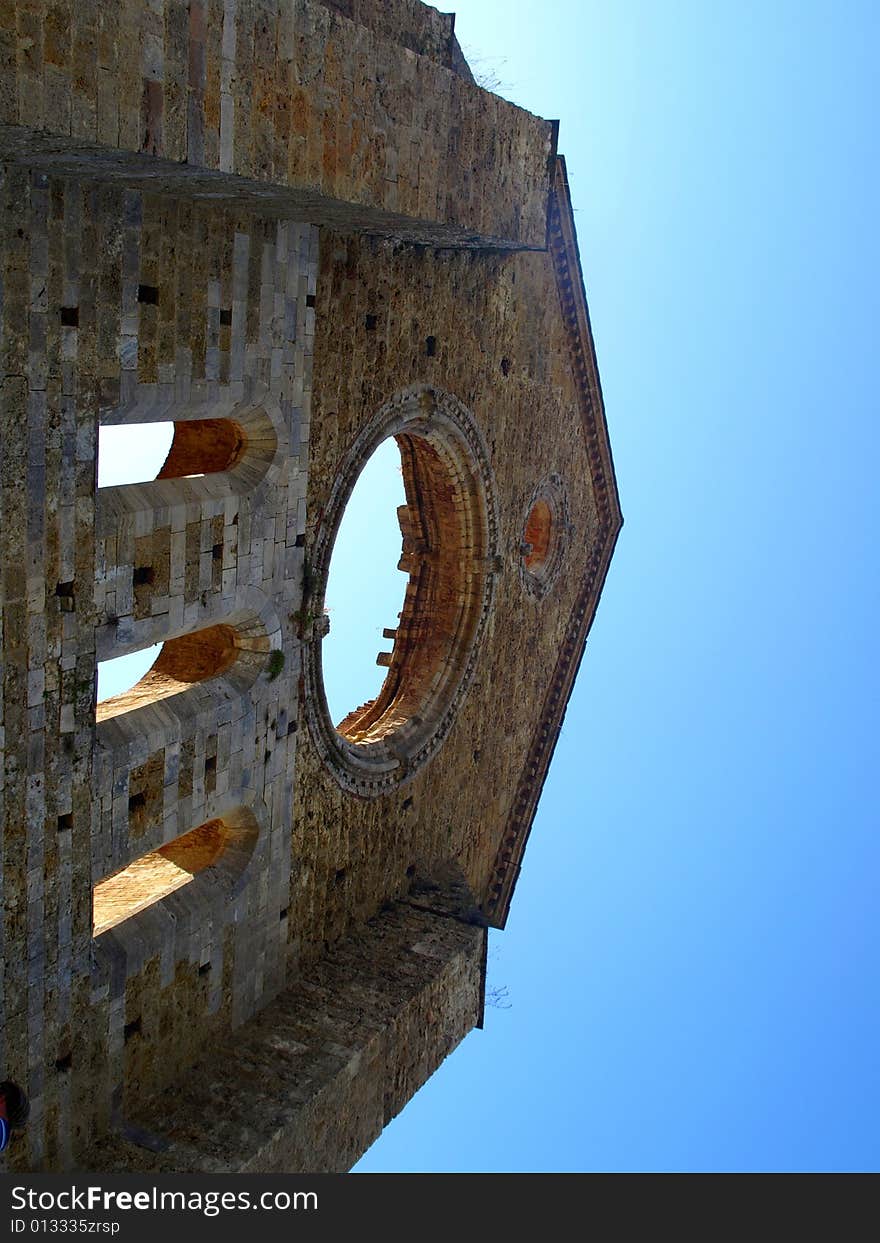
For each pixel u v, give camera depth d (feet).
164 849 58.75
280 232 49.26
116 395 41.37
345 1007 60.23
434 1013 65.36
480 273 68.49
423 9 53.88
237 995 56.39
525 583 83.87
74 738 42.75
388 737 70.90
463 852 82.02
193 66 35.01
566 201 75.87
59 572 40.50
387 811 69.51
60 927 43.73
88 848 44.45
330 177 42.32
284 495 53.57
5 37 29.30
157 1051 50.72
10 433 37.19
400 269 59.67
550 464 84.84
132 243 40.88
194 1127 49.55
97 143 32.24
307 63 40.09
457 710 76.48
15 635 39.14
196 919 52.16
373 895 69.56
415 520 76.95
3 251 35.60
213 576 49.47
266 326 49.42
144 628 45.65
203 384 45.93
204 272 44.86
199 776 50.90
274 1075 53.78
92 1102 47.06
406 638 77.56
